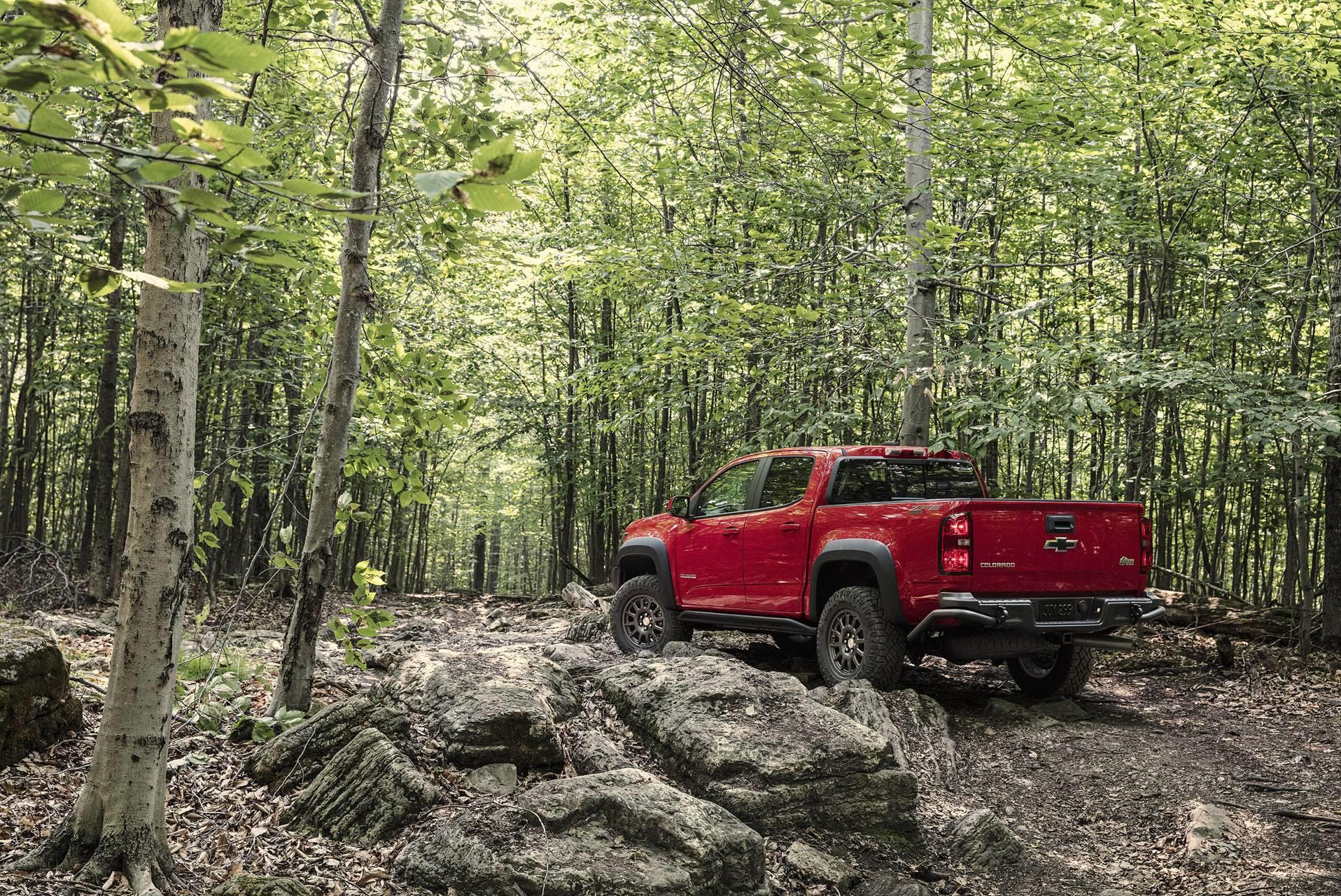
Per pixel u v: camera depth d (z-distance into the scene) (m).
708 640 10.48
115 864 3.90
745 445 13.57
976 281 14.83
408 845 4.63
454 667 6.34
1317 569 17.89
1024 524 7.26
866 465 8.41
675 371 12.60
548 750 5.61
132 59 1.41
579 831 4.70
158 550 3.98
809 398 11.96
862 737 5.81
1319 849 5.55
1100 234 12.88
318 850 4.64
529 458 29.02
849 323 11.23
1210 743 7.35
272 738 5.61
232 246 1.87
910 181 11.29
